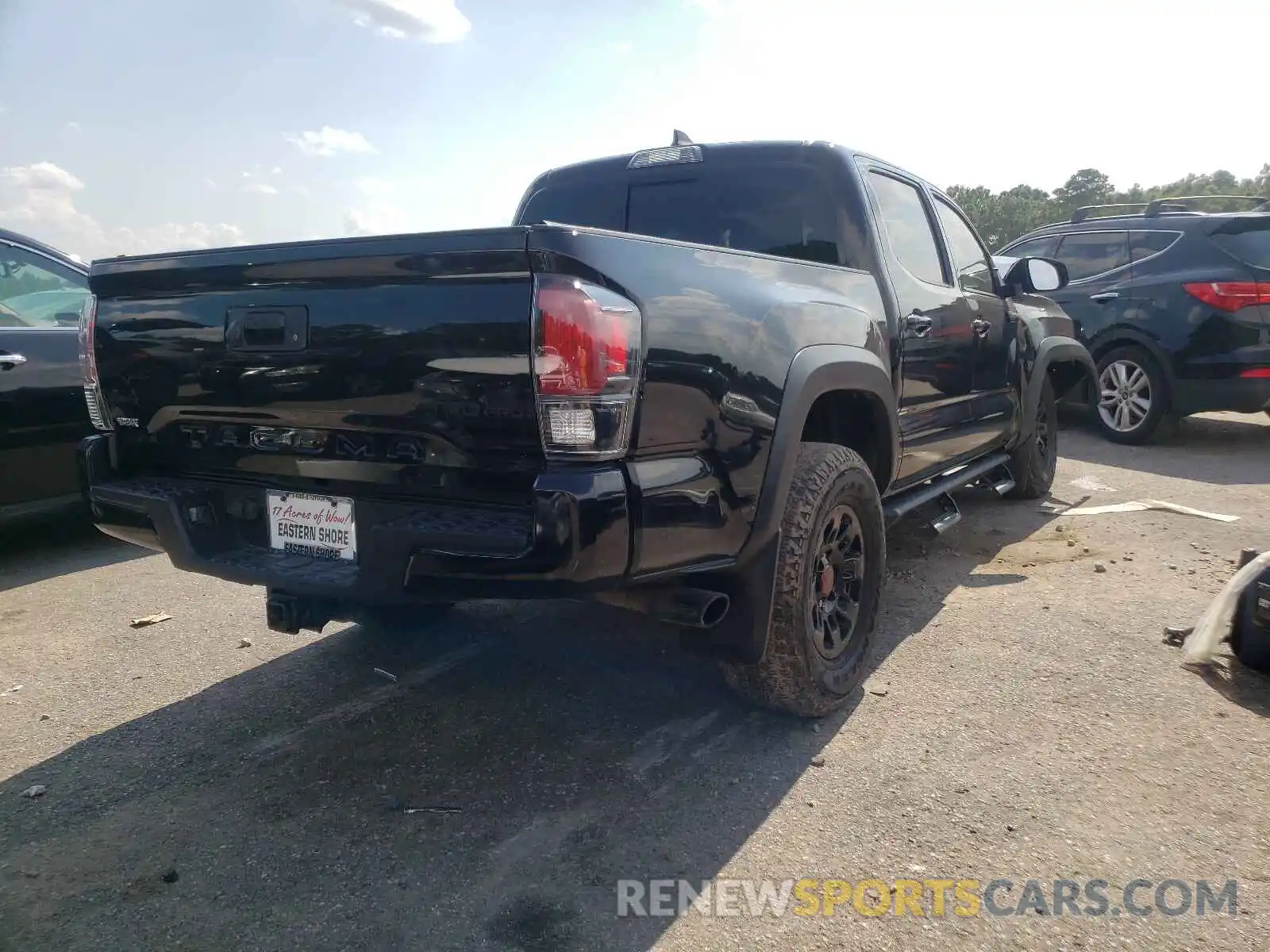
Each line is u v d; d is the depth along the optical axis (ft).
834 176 12.16
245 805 8.57
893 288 12.16
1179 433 27.91
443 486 7.76
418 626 12.76
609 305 6.97
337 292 7.88
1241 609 11.10
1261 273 22.97
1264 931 6.77
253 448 8.86
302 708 10.57
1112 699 10.50
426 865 7.63
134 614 13.79
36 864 7.72
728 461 8.22
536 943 6.69
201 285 8.76
